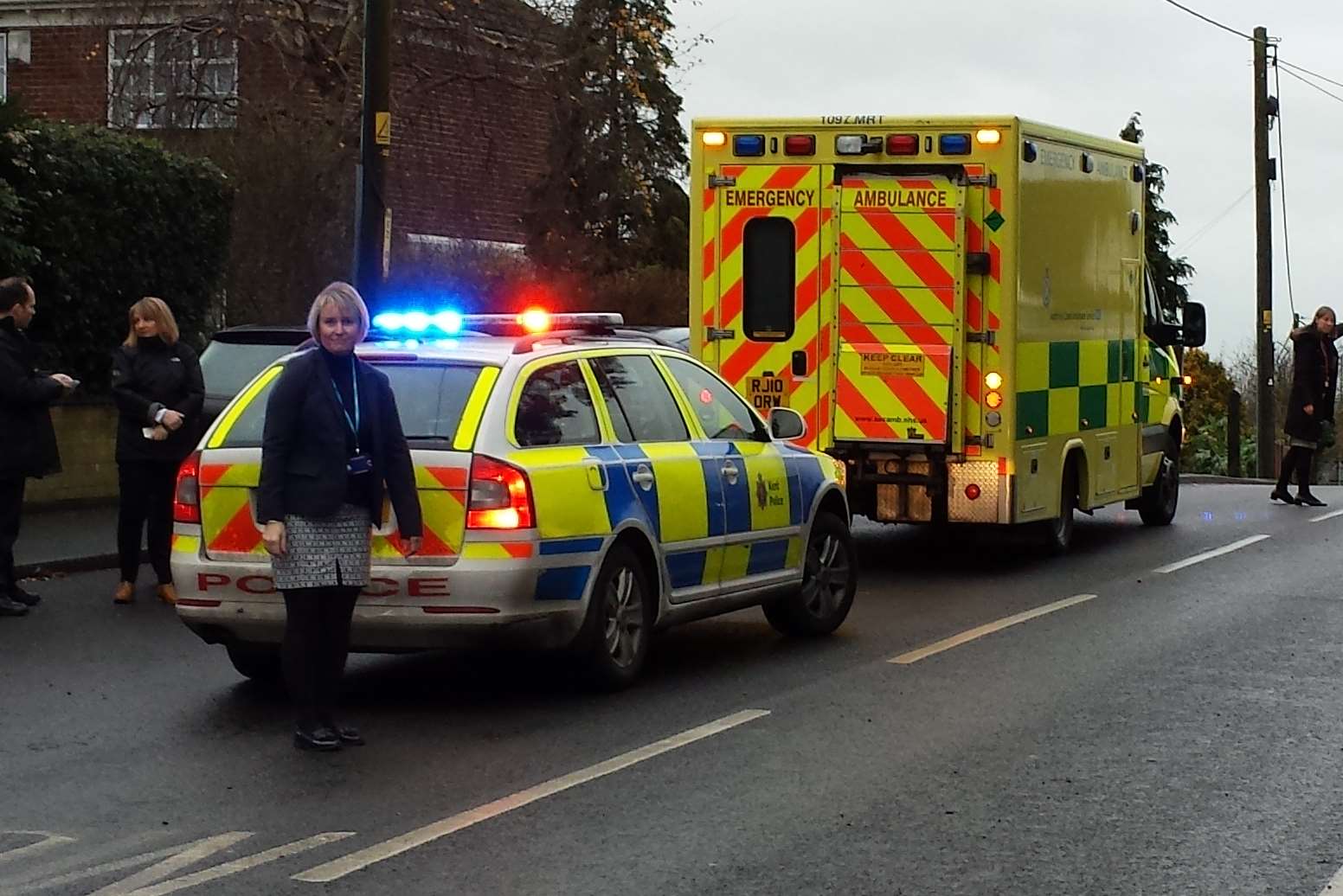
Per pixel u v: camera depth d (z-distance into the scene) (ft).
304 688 25.46
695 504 31.01
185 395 38.88
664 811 22.29
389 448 25.14
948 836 21.25
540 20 81.71
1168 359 58.18
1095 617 38.19
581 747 25.75
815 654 33.60
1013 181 42.96
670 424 31.50
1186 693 29.99
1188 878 19.70
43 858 20.21
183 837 21.08
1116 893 19.16
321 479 24.54
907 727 27.20
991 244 43.19
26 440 37.50
